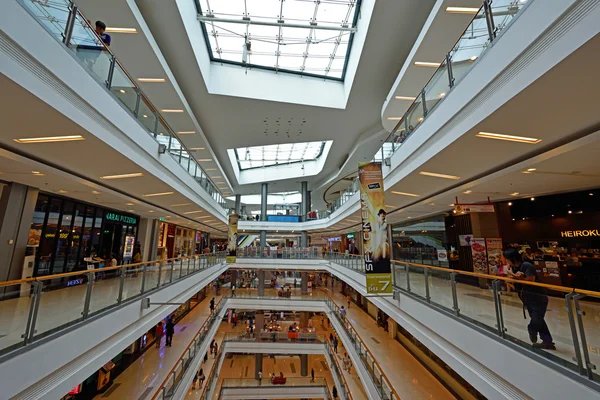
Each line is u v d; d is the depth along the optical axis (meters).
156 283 6.56
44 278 3.24
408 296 5.94
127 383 8.47
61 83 3.31
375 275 5.48
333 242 31.28
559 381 2.65
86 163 5.27
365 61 9.48
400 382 8.38
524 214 7.45
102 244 9.68
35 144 4.28
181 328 13.65
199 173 11.34
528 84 2.76
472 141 4.14
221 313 16.12
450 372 8.12
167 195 8.63
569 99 2.95
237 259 19.47
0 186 5.97
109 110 4.42
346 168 20.19
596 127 3.58
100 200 8.39
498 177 5.29
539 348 2.92
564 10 2.36
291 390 15.05
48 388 3.33
